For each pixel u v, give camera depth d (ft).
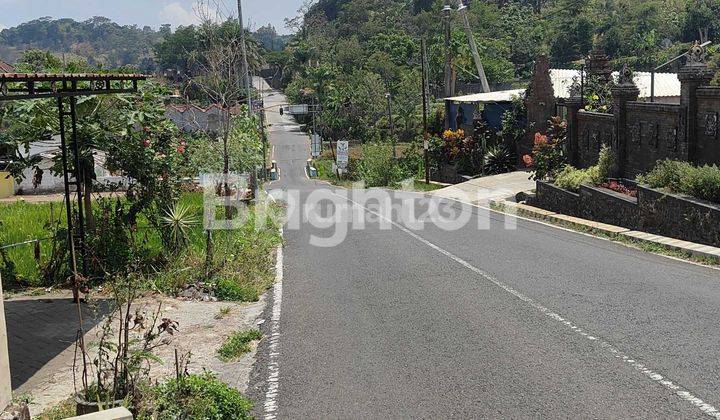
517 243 53.31
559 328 29.71
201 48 68.90
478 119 132.67
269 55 432.66
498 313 32.63
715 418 20.13
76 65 47.16
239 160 77.66
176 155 49.32
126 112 45.14
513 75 262.88
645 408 21.04
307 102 328.70
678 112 62.13
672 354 25.67
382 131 266.77
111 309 34.19
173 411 21.07
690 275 39.40
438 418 21.26
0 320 18.38
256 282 42.52
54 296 38.91
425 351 27.71
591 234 58.29
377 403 22.75
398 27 389.60
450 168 136.87
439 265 45.29
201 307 37.45
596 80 94.84
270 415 22.45
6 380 18.57
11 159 44.37
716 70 79.05
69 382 25.77
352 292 39.09
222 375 26.81
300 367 26.94
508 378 24.20
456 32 247.70
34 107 41.86
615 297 34.53
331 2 509.76
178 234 46.47
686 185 52.01
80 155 43.98
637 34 264.93
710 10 265.95
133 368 21.53
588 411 21.04
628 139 71.56
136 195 47.62
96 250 42.06
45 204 75.61
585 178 70.74
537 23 320.09
